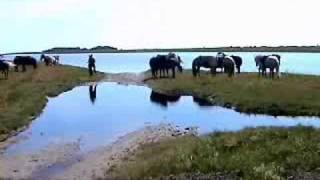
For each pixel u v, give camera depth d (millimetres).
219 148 20531
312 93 38594
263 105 35438
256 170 17031
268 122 30531
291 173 17078
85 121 32938
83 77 66750
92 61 70000
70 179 19312
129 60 161875
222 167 18000
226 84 46750
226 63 56969
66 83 58062
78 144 25703
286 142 20750
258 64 63438
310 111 33469
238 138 21656
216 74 58875
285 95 38062
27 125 31141
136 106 40250
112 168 20344
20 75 61375
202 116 34125
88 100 44781
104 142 26109
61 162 22109
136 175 18062
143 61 149000
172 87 49750
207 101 42031
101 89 54844
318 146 19844
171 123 31500
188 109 37750
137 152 23000
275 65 54000
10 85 49344
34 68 70188
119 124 31656
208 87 46500
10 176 19891
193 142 21969
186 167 18141
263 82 46000
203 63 57625
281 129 23641
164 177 17312
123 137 27234
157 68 60312
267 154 19172
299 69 84750
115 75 72000
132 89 54094
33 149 24672
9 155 23484
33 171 20672
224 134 23203
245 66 99188
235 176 17000
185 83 50906
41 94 45188
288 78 51156
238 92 41312
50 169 20969
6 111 33469
